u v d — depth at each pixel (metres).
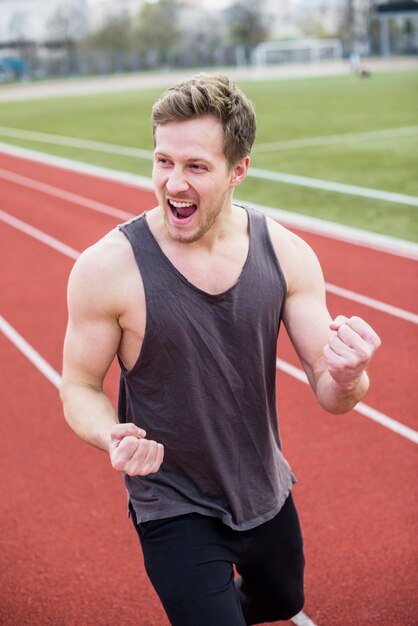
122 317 2.39
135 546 4.36
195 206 2.29
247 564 2.67
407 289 8.73
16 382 6.81
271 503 2.60
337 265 9.79
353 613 3.74
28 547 4.39
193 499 2.49
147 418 2.47
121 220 13.29
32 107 40.75
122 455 2.12
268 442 2.56
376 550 4.21
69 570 4.17
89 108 37.62
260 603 2.81
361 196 14.16
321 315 2.55
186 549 2.43
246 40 87.25
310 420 5.79
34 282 9.91
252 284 2.41
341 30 88.94
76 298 2.42
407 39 78.25
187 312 2.35
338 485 4.88
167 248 2.39
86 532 4.52
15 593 4.00
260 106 33.50
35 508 4.79
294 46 74.62
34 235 12.50
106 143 23.97
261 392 2.49
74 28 84.06
